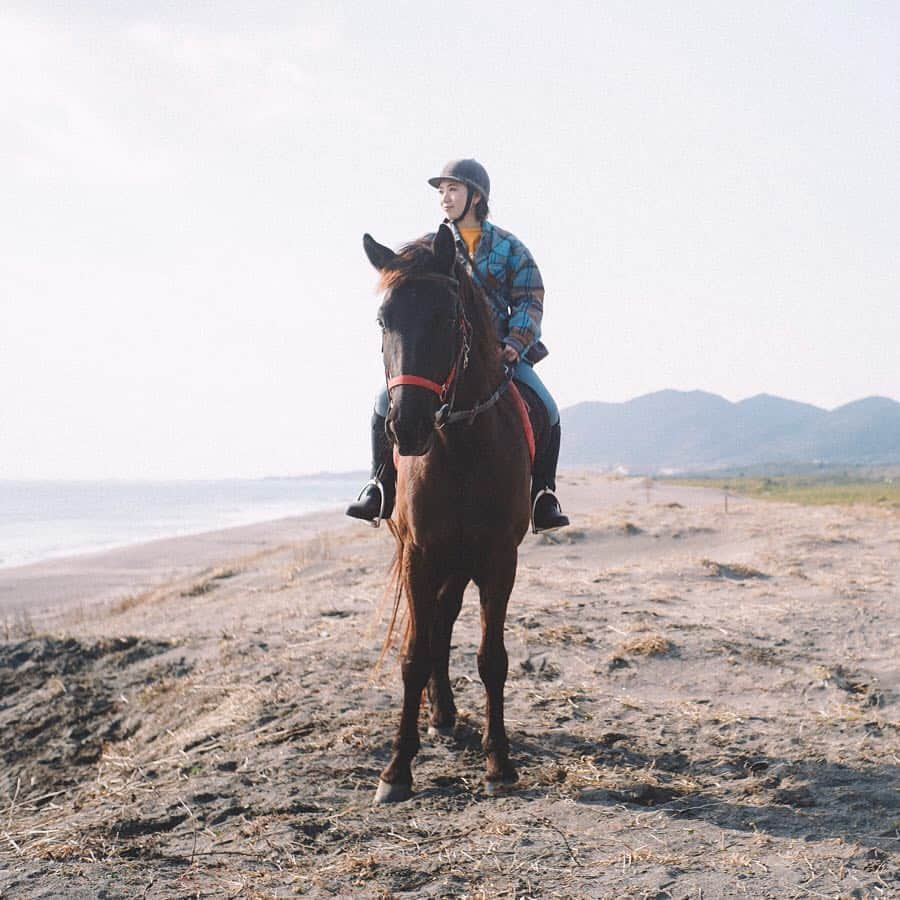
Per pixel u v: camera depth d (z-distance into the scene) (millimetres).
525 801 4832
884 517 19016
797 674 7137
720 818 4559
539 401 5758
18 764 7512
